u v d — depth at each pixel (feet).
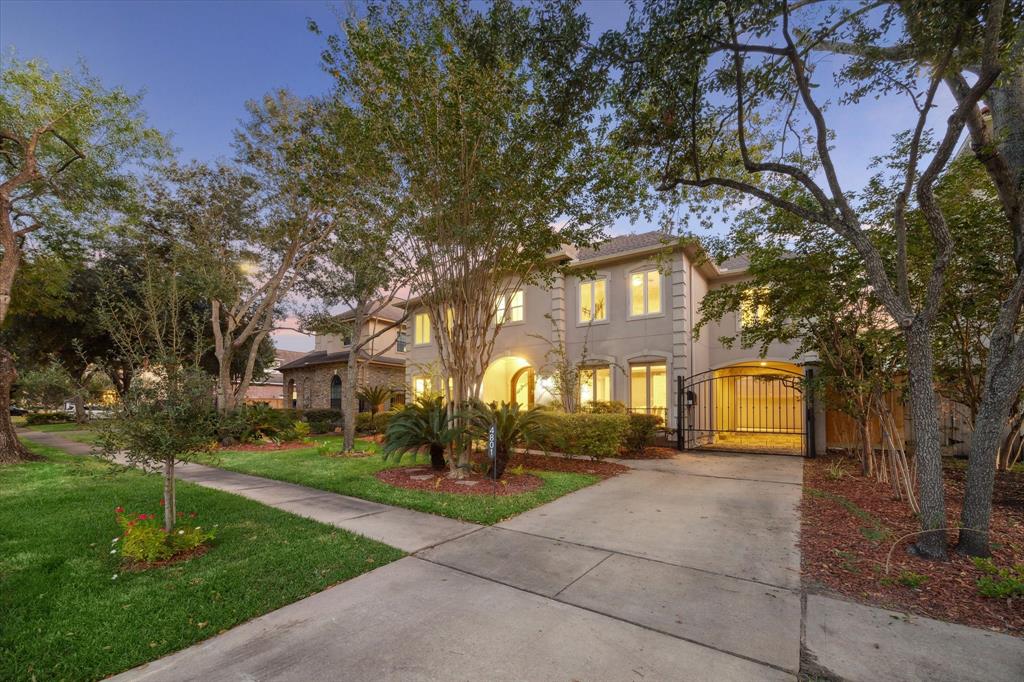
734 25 17.04
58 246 44.14
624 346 49.78
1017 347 14.73
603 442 35.35
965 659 9.92
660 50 17.12
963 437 35.42
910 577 13.41
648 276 49.06
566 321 53.98
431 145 23.82
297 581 13.57
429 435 29.37
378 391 69.62
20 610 11.64
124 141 40.93
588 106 20.45
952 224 21.74
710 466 34.68
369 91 23.41
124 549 14.40
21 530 18.08
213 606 12.03
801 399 40.45
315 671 9.45
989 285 22.70
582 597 12.82
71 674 9.25
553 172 25.34
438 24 21.39
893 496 23.65
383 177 26.03
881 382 24.17
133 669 9.55
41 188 40.27
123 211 43.27
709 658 9.96
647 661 9.84
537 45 19.21
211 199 47.11
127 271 50.37
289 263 51.72
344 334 49.83
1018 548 15.88
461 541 17.46
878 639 10.71
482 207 25.50
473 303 28.96
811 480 28.89
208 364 83.92
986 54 14.33
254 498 24.22
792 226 24.36
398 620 11.51
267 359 90.02
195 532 16.06
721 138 24.79
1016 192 16.89
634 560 15.58
